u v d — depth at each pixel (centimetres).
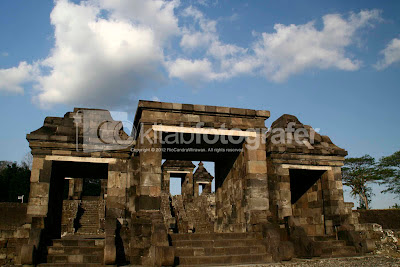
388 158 4072
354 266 1212
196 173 4478
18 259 1305
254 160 1677
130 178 1586
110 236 1243
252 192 1627
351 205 1831
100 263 1252
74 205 3206
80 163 1611
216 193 2097
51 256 1277
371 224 1686
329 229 1814
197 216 3070
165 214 2850
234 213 1800
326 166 1869
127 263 1283
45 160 1523
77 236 2481
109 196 1541
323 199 1883
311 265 1228
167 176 3903
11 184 4159
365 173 4144
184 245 1359
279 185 1742
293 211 2111
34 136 1520
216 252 1322
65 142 1559
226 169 1981
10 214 2508
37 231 1291
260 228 1471
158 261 1150
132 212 1538
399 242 1591
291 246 1323
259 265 1217
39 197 1476
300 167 1812
